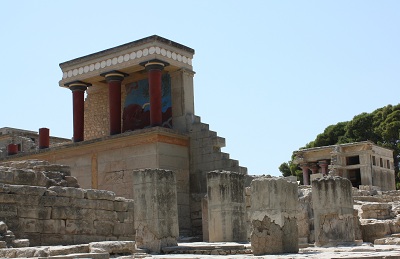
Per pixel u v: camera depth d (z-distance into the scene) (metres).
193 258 14.45
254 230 16.55
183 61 34.56
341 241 20.53
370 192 38.84
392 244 21.42
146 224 19.28
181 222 31.72
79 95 36.50
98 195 20.88
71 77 36.47
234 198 21.89
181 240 27.06
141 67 34.25
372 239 23.61
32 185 20.00
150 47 32.91
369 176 51.41
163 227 19.28
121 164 32.50
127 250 16.86
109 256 15.30
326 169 55.56
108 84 35.06
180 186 32.19
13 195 18.00
